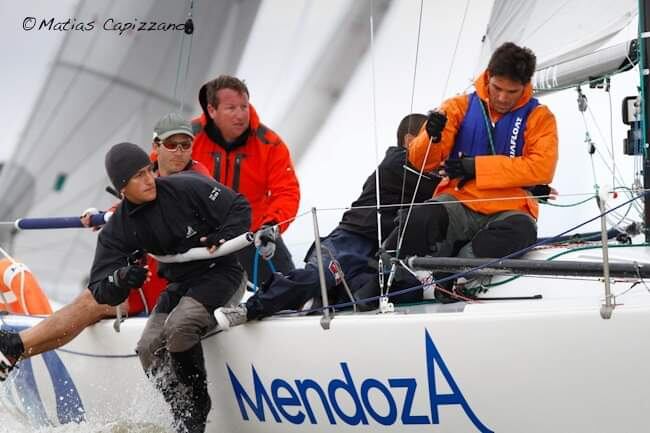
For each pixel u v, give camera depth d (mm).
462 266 14711
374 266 16531
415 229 16172
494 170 15953
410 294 15953
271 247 15266
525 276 15656
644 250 16125
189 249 15547
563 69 19156
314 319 14734
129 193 15219
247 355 15258
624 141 17922
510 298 15672
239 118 18578
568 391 13312
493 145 16453
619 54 18188
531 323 13383
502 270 14414
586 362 13180
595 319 13117
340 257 16391
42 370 18219
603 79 18984
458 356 13734
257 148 19031
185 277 15844
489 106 16547
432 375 13914
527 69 15961
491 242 15930
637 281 14633
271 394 15172
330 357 14523
